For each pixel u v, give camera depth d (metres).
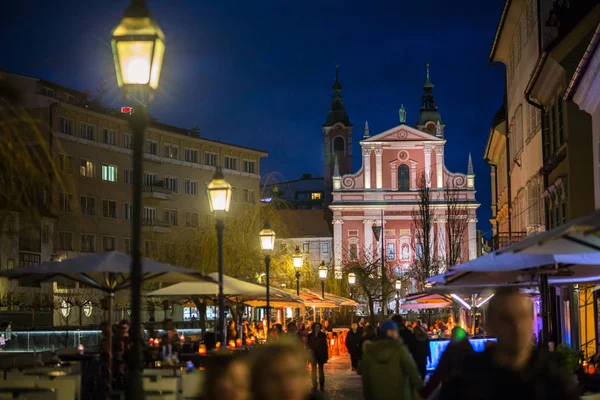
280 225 55.88
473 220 110.38
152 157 89.94
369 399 13.68
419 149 112.94
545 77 36.22
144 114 9.20
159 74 9.46
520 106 49.50
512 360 6.46
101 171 82.75
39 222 14.65
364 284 79.81
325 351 29.56
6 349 47.50
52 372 18.31
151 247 71.88
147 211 89.31
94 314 74.62
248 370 5.11
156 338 28.64
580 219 10.48
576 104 32.97
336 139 132.88
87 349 26.45
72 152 78.69
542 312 17.11
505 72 58.56
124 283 18.91
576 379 16.77
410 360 13.62
